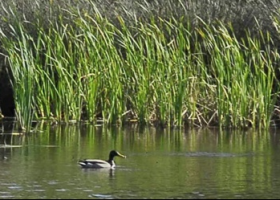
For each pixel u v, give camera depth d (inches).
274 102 1830.7
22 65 1786.4
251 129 1836.9
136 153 1555.1
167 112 1854.1
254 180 1339.8
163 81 1846.7
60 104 1882.4
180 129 1834.4
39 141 1674.5
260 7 1966.0
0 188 1280.8
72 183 1314.0
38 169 1408.7
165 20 1895.9
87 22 1860.2
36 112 1930.4
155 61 1844.2
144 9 1907.0
